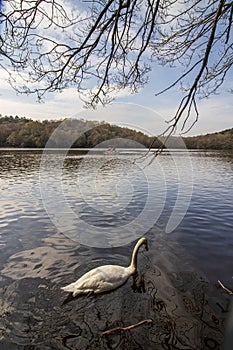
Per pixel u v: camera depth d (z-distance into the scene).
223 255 6.41
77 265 5.90
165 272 5.63
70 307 4.41
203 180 19.88
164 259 6.25
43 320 4.09
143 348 3.59
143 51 4.48
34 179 18.67
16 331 3.85
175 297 4.73
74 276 5.41
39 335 3.79
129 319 4.16
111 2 3.61
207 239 7.50
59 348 3.57
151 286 5.10
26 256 6.33
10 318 4.11
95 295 4.78
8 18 3.66
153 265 5.96
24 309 4.33
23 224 8.81
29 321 4.06
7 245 7.02
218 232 8.10
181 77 4.39
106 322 4.08
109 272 5.19
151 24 4.16
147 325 4.02
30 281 5.18
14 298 4.61
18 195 13.39
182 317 4.18
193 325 3.99
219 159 39.34
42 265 5.87
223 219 9.50
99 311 4.34
